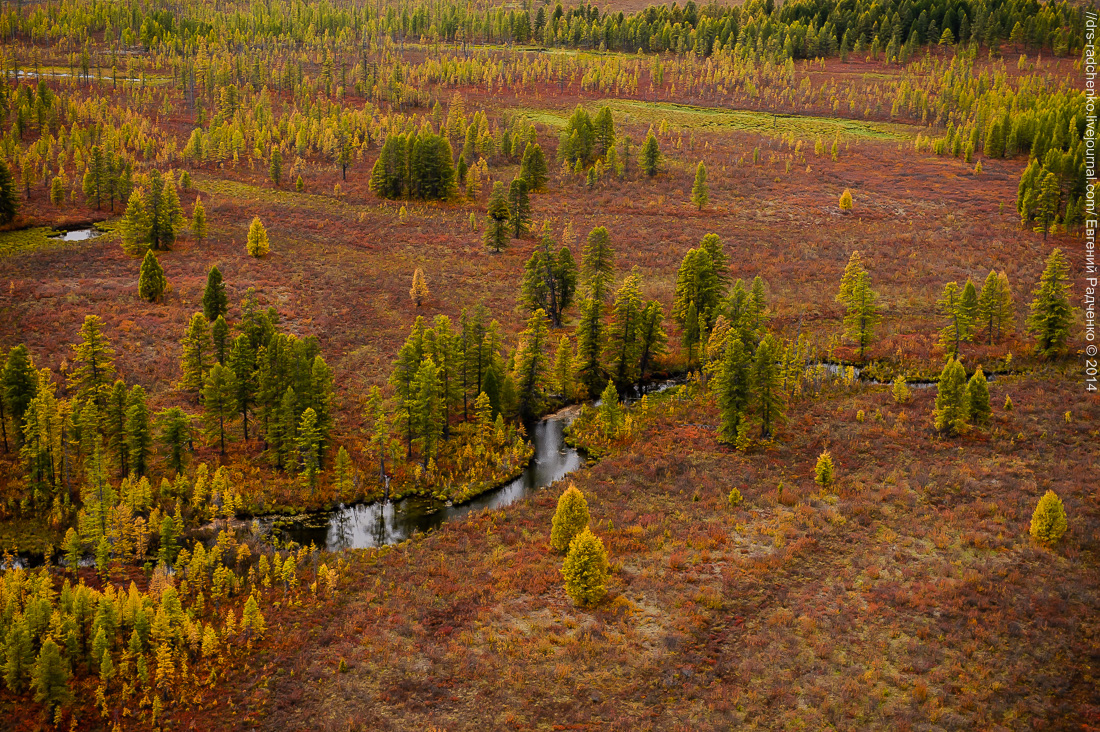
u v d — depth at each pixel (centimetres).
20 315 7981
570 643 3809
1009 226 11969
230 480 5597
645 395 7319
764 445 6072
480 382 6644
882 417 6438
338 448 6062
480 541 4919
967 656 3603
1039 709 3259
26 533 4912
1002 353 7712
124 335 7700
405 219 12350
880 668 3547
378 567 4653
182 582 4284
